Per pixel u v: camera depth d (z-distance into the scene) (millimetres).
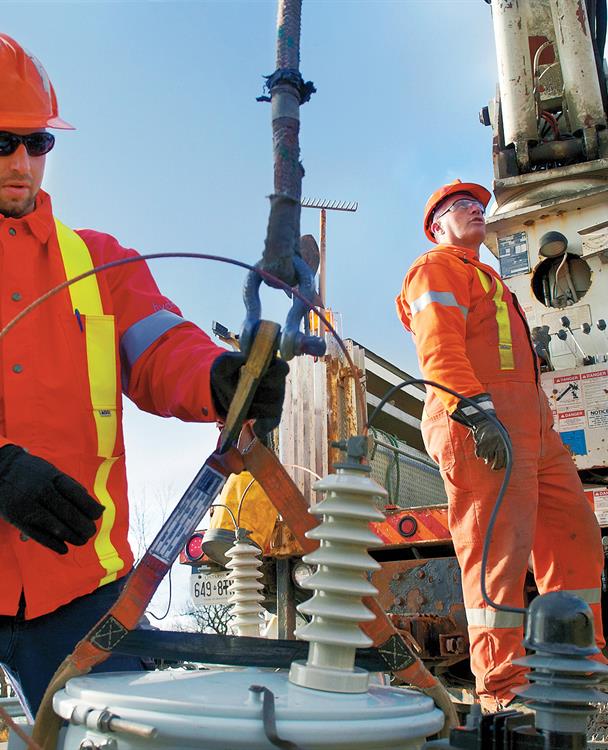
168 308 2113
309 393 6270
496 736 1146
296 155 1316
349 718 1100
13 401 1879
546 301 5562
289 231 1296
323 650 1240
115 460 2027
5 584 1800
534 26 6188
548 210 5594
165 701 1094
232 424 1396
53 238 2059
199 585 5395
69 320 1990
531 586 4406
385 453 6453
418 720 1169
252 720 1057
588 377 4887
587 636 1133
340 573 1250
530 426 3283
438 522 4629
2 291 1943
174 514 1463
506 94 6016
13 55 1979
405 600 4621
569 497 3393
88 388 1968
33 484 1520
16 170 1968
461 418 3119
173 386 1866
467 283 3428
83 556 1887
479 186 3881
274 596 5594
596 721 2537
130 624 1411
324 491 1271
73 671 1380
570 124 5949
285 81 1331
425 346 3270
